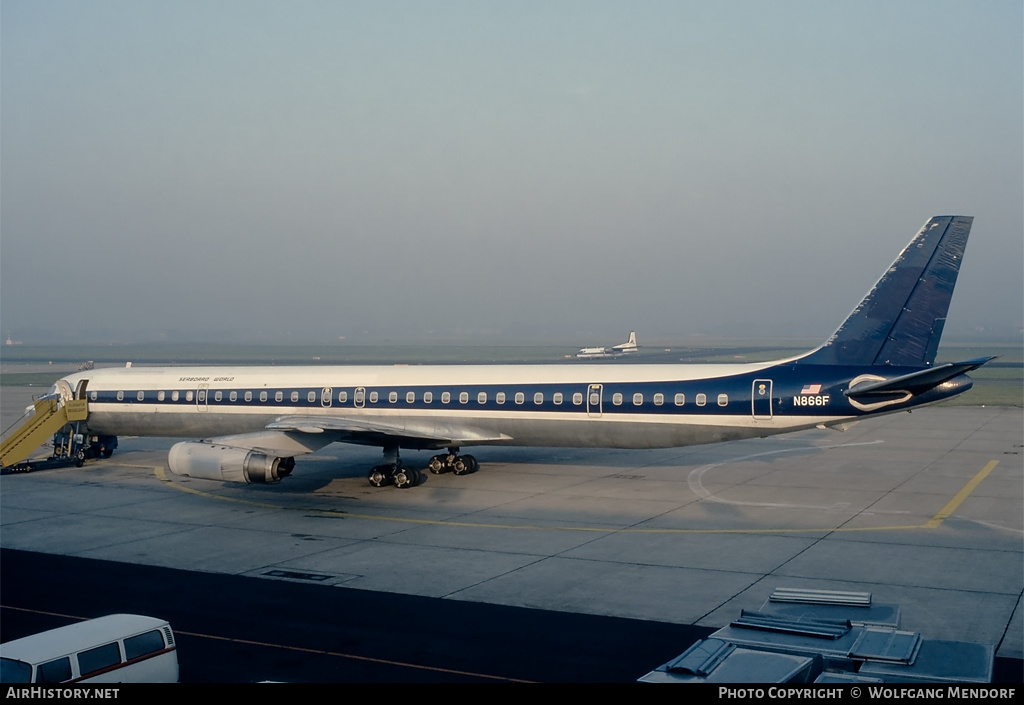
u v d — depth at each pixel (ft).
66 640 54.60
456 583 83.61
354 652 65.51
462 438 135.23
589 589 81.25
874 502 120.78
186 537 103.45
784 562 89.81
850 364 119.44
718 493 127.95
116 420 158.51
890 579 83.20
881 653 41.29
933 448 177.88
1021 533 101.91
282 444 123.95
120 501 125.90
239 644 67.41
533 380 135.54
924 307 116.37
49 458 163.02
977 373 522.06
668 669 39.40
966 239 114.21
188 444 123.54
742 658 40.40
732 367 126.93
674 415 126.62
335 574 87.15
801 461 159.84
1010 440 191.01
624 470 149.38
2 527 109.40
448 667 62.28
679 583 82.74
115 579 85.81
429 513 115.85
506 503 121.70
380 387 143.02
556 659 63.67
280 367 154.61
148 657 56.34
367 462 162.09
